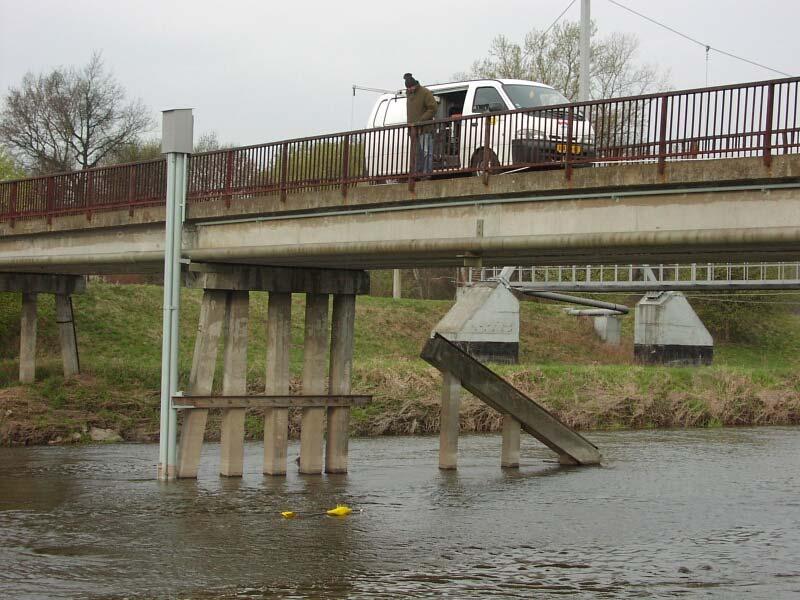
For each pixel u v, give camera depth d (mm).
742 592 16422
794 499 24641
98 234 28062
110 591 15945
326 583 16484
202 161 24266
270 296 25125
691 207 16062
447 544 19234
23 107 68188
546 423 29188
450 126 19781
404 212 20062
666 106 16359
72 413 34688
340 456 26188
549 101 23250
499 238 18266
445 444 27984
